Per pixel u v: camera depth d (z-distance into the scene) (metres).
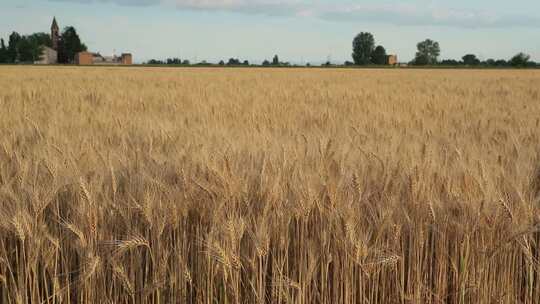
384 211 3.74
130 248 3.68
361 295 3.74
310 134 6.71
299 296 3.58
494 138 6.35
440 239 3.87
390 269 3.81
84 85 20.00
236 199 3.84
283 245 3.70
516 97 16.03
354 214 3.68
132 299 3.66
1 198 3.76
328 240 3.74
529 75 37.97
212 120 8.46
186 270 3.60
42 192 3.75
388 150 5.14
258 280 3.65
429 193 3.93
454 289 3.90
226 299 3.49
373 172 4.43
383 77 32.44
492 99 15.09
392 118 9.09
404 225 3.91
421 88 20.41
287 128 7.67
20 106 10.74
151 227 3.66
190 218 3.93
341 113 10.40
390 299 3.89
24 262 3.54
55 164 4.20
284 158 4.39
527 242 3.85
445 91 18.69
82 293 3.56
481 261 3.76
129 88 18.53
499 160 4.84
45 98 13.36
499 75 37.78
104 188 4.02
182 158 4.65
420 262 3.82
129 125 7.64
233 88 18.59
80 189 3.63
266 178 3.95
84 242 3.46
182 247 3.79
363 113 10.41
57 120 8.02
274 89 18.50
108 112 9.81
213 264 3.63
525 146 5.80
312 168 4.35
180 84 21.34
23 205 3.63
